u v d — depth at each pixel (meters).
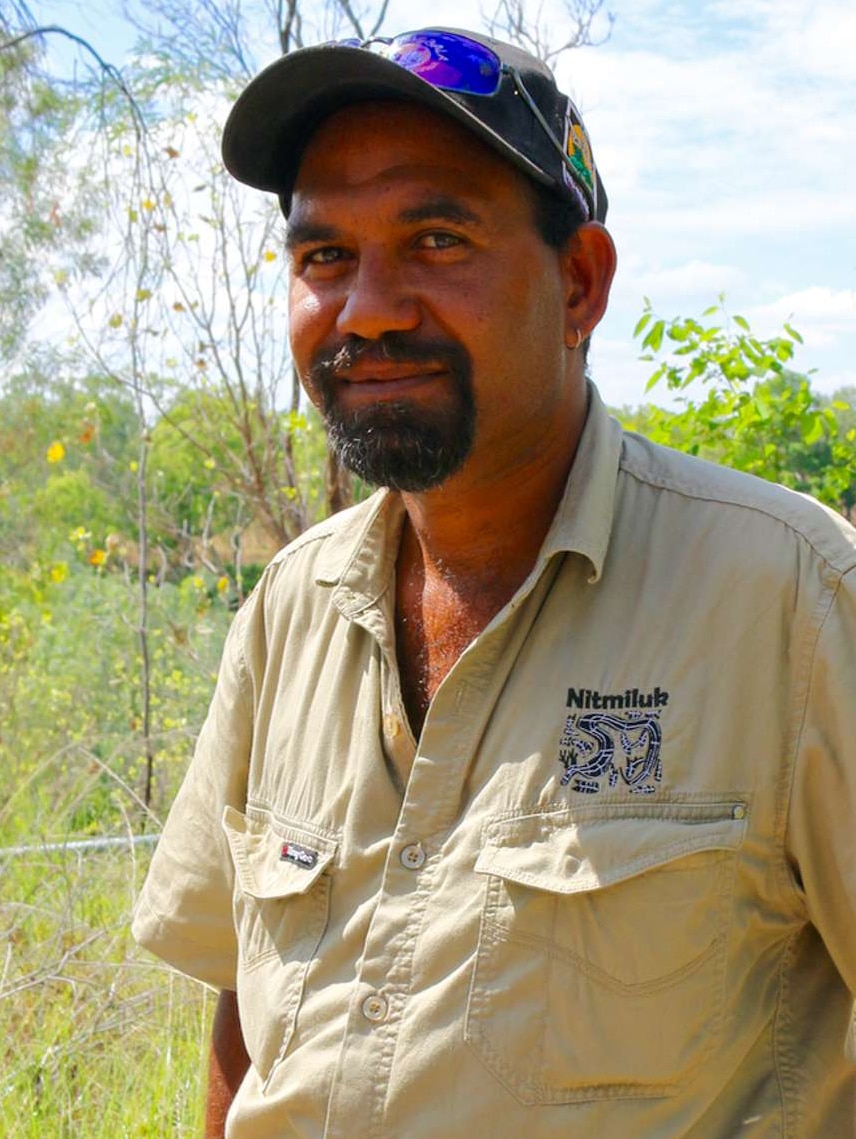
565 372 1.60
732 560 1.44
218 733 1.85
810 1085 1.46
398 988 1.44
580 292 1.64
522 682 1.48
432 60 1.51
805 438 4.84
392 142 1.50
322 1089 1.47
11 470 7.56
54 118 6.28
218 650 6.63
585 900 1.37
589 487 1.52
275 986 1.56
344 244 1.53
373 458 1.52
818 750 1.39
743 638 1.42
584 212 1.60
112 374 6.58
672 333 4.84
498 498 1.57
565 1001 1.37
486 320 1.49
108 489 7.64
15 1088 3.08
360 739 1.58
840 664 1.39
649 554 1.49
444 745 1.49
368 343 1.51
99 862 4.08
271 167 1.65
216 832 1.84
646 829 1.38
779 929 1.45
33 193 6.40
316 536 1.78
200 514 8.11
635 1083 1.36
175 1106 3.00
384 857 1.52
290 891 1.56
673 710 1.41
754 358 4.81
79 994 3.36
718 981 1.39
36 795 5.03
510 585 1.59
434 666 1.62
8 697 6.20
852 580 1.40
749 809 1.39
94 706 6.58
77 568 9.53
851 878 1.39
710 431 4.93
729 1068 1.41
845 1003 1.51
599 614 1.48
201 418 6.63
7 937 3.59
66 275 6.50
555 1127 1.36
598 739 1.43
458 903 1.43
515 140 1.51
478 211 1.49
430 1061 1.40
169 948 1.90
